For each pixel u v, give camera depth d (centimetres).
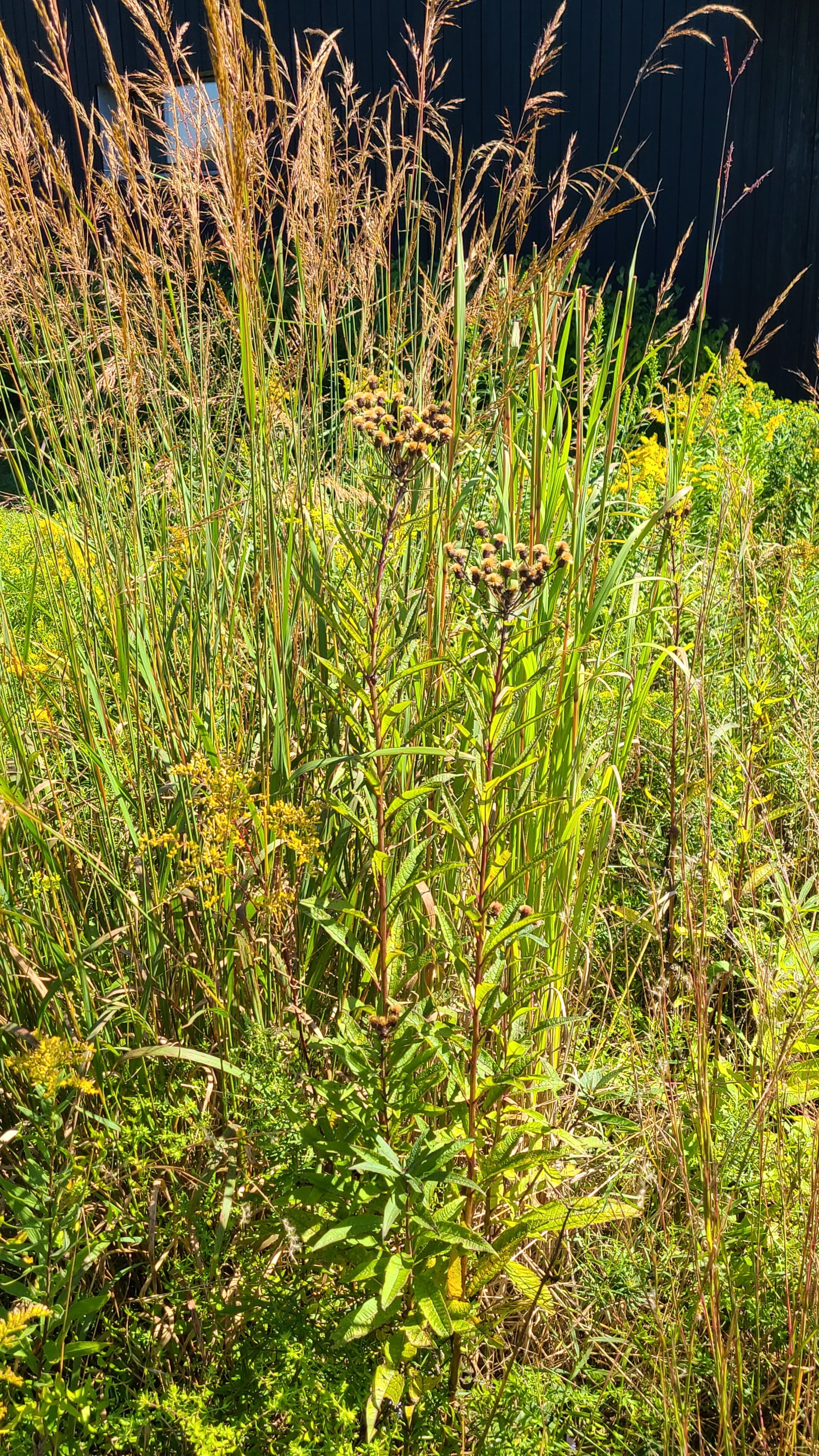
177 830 248
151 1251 206
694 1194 226
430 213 315
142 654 263
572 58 961
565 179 278
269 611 255
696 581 356
